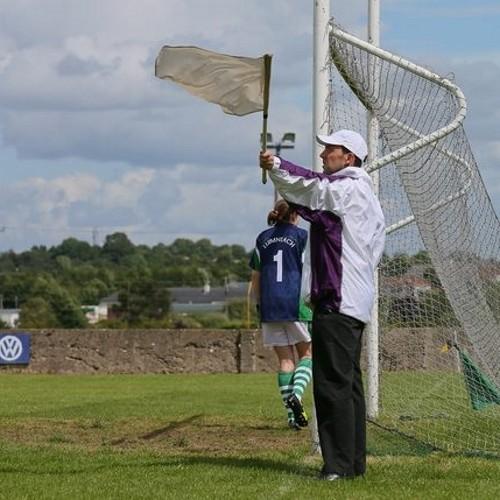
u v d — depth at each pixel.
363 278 13.84
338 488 12.92
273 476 13.84
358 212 13.84
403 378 19.44
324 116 16.80
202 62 15.79
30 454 16.12
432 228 17.47
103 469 14.48
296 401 17.92
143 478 13.66
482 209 17.66
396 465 15.04
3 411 24.94
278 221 18.48
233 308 129.88
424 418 18.94
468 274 17.75
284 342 18.36
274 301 18.14
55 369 46.62
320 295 13.80
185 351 46.25
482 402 18.53
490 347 18.02
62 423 21.44
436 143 17.19
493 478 13.88
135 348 46.38
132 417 22.97
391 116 17.45
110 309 128.75
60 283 144.38
